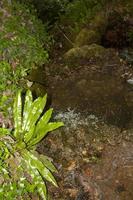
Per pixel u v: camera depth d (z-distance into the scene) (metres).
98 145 1.54
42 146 1.50
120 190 1.35
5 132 1.34
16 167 1.29
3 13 1.92
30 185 1.25
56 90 1.84
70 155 1.48
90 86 1.88
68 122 1.63
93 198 1.32
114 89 1.86
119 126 1.62
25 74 1.73
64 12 2.52
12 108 1.49
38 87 1.71
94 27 2.35
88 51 2.11
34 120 1.38
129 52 2.22
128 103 1.76
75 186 1.36
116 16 2.39
